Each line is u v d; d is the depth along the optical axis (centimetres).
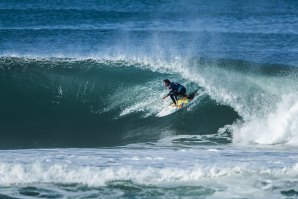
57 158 4347
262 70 7638
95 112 6222
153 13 15712
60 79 6681
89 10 15662
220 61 8056
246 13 16362
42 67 6881
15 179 3769
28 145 5356
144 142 5469
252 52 10669
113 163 4175
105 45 11175
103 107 6306
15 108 6231
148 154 4638
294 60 9912
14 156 4422
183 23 14300
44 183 3741
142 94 6488
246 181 3831
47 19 14100
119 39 11856
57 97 6444
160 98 6391
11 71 6738
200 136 5725
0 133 5734
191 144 5353
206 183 3788
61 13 15000
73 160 4266
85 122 6031
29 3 16512
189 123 5991
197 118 6062
